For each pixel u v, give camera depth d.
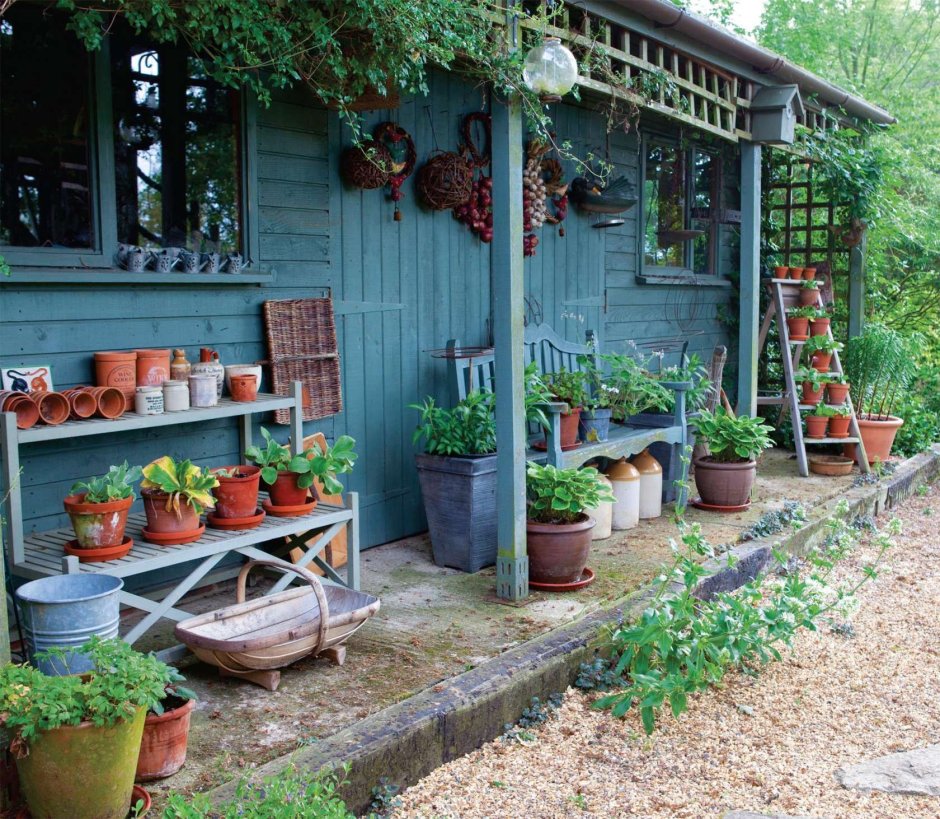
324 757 2.62
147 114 3.79
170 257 3.82
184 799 2.37
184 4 2.94
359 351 4.82
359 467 4.86
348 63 3.49
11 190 3.36
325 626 3.12
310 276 4.53
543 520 4.24
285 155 4.36
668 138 7.27
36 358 3.45
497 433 4.02
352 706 2.98
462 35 3.59
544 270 6.05
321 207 4.55
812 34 14.66
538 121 3.92
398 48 3.42
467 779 2.93
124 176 3.74
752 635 3.57
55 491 3.57
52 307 3.49
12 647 3.29
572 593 4.14
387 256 4.94
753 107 6.09
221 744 2.73
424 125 5.09
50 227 3.49
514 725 3.27
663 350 7.37
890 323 10.38
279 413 4.33
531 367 4.72
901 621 4.55
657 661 3.65
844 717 3.49
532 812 2.77
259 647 2.97
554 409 4.56
